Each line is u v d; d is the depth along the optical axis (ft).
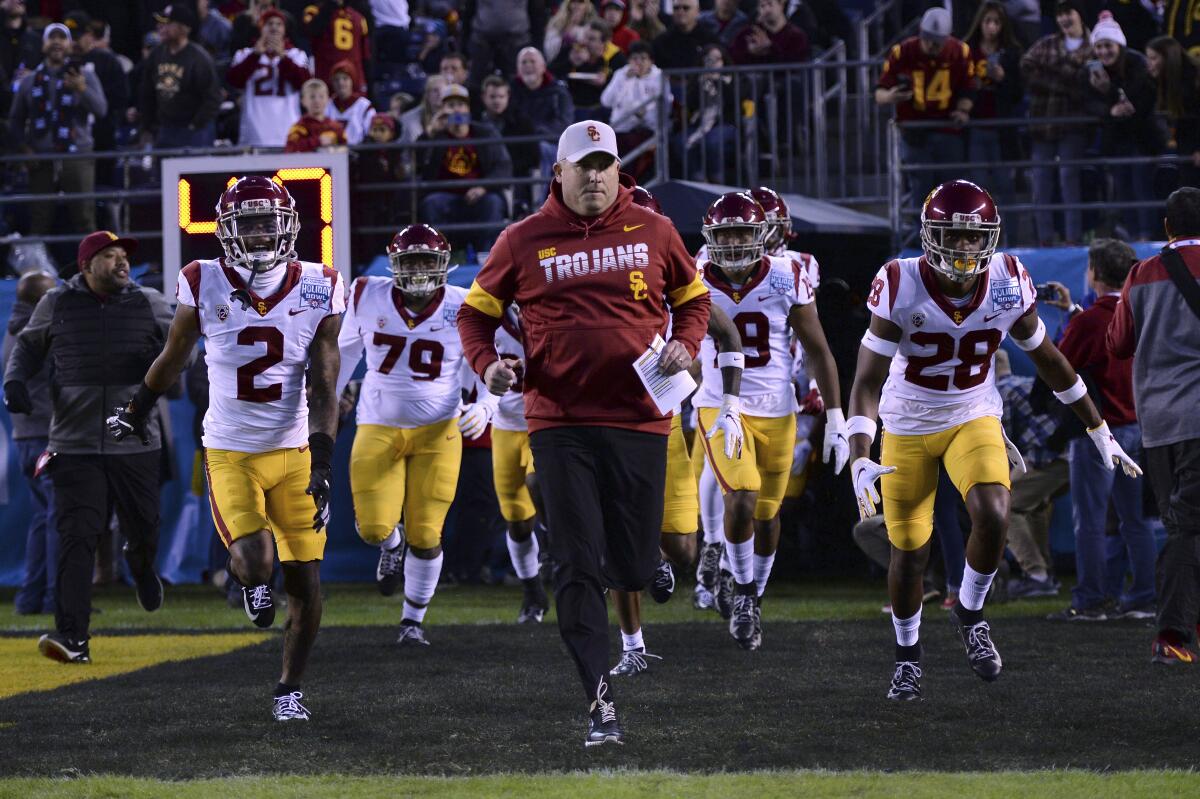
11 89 118.21
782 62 101.81
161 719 43.75
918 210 88.43
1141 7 98.68
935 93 88.38
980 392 45.16
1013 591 77.92
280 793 33.17
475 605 77.71
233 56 118.73
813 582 89.81
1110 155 87.35
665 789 32.83
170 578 91.76
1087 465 65.21
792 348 67.10
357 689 48.73
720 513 69.67
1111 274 64.03
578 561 38.50
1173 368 51.16
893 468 42.50
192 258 89.61
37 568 79.00
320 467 41.11
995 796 31.89
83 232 102.17
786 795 32.19
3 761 37.78
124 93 114.42
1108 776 34.01
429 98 103.04
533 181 92.53
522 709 44.50
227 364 42.86
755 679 49.67
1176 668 51.03
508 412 65.62
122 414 45.03
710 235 56.03
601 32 107.65
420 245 58.95
